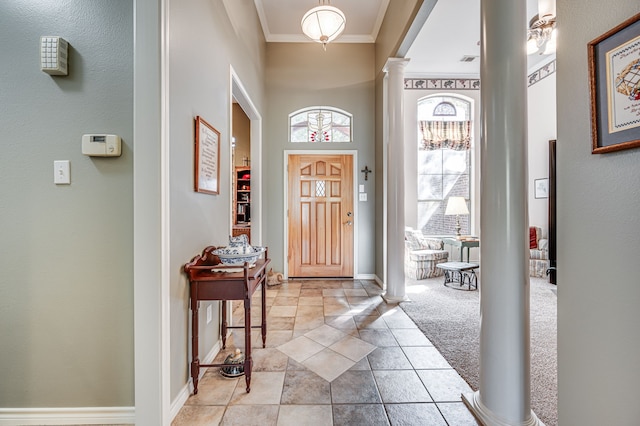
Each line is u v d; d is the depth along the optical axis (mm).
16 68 1433
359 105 4203
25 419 1458
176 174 1552
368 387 1717
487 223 1440
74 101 1448
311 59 4207
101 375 1472
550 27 2777
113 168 1465
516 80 1370
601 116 885
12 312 1452
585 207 957
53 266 1455
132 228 1467
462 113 5297
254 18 3418
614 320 871
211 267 1662
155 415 1375
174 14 1521
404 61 3176
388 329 2508
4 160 1439
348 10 3615
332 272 4242
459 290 3686
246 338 1672
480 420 1436
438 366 1936
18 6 1438
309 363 1979
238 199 5262
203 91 1922
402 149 3215
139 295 1374
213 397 1637
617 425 864
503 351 1376
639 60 772
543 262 4184
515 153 1371
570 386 1021
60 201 1451
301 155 4230
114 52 1457
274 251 4215
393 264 3229
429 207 5309
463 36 3885
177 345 1556
